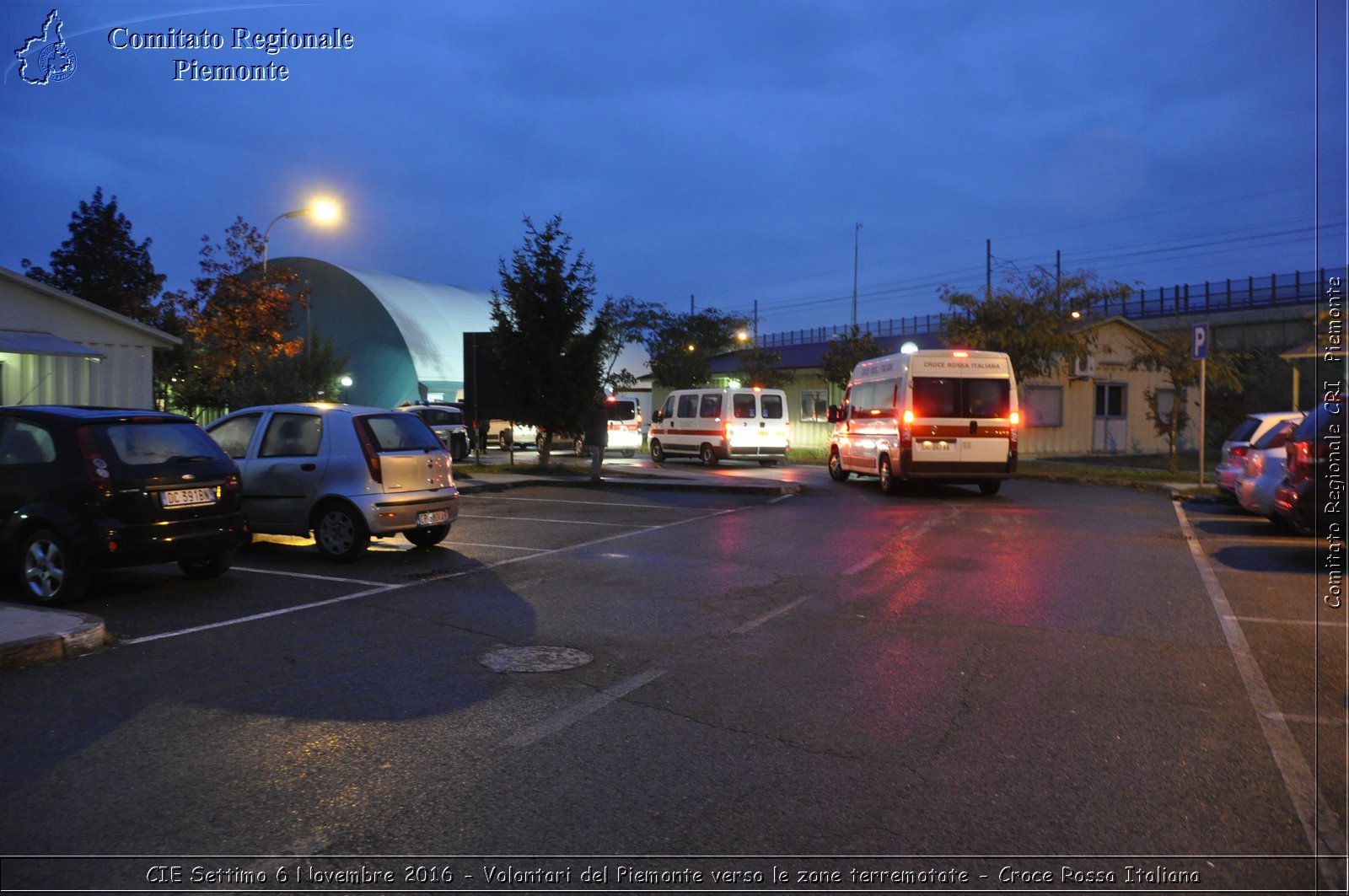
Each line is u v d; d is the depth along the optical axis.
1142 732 4.77
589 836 3.66
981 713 5.07
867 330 34.50
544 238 20.20
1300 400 27.97
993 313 23.28
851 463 19.47
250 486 9.95
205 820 3.77
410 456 9.80
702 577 8.98
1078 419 26.91
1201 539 11.47
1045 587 8.45
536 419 20.34
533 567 9.50
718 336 48.22
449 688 5.50
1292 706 5.18
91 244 27.16
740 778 4.21
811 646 6.46
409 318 44.47
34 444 7.59
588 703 5.23
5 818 3.78
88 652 6.18
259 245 28.06
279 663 5.97
